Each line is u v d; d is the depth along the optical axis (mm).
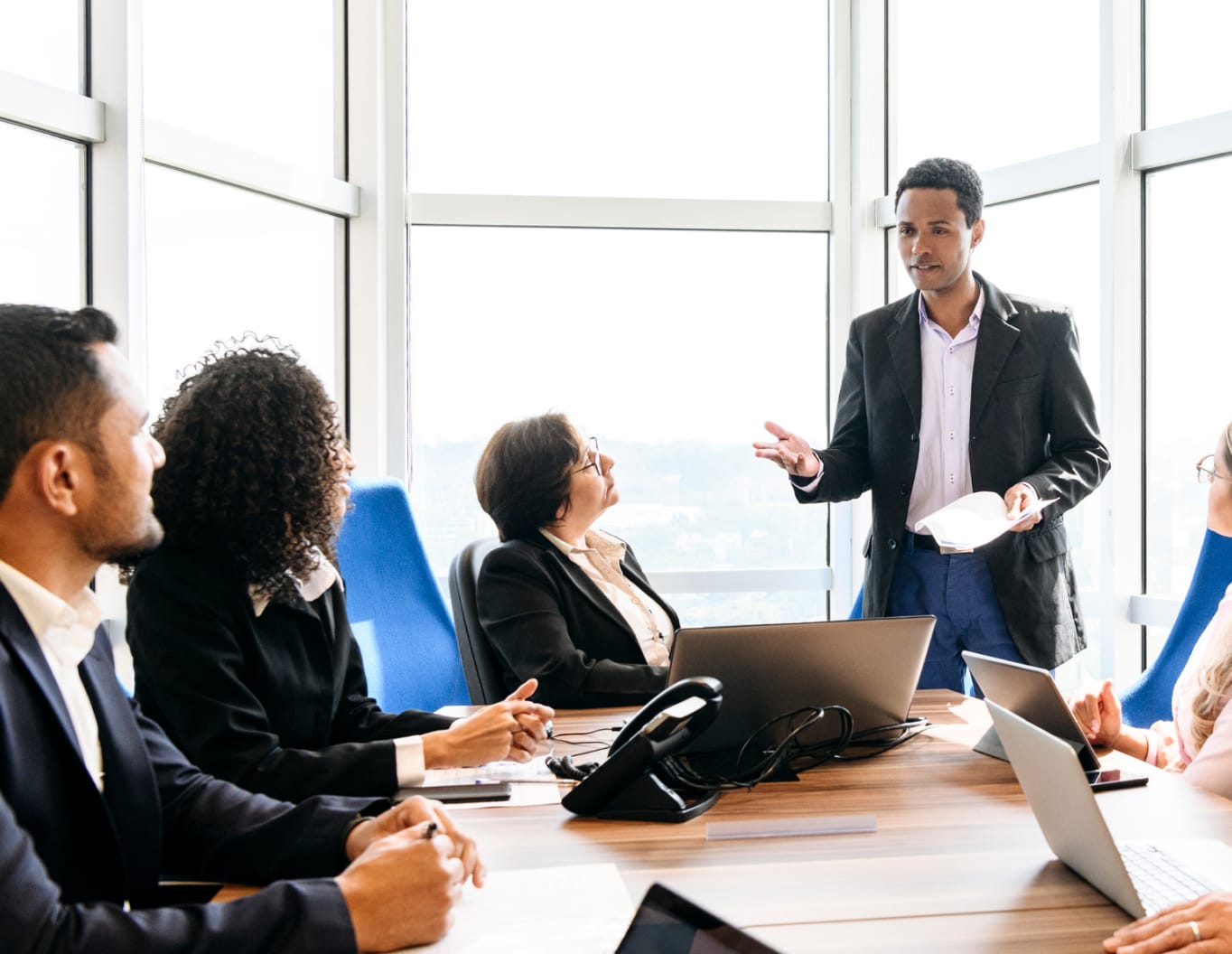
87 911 954
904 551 2859
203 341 2924
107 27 2441
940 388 2859
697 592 3822
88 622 1215
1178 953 950
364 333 3561
